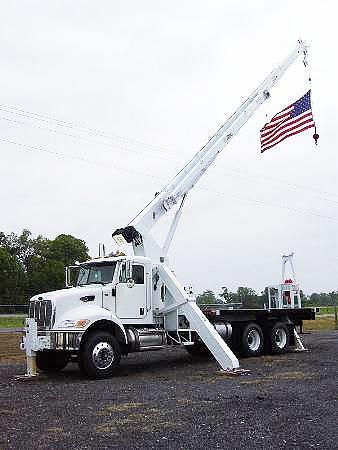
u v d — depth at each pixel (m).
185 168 15.80
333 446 5.87
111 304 13.08
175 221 15.19
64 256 68.62
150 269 14.10
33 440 6.49
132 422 7.32
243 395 9.12
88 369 11.77
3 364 15.14
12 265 61.94
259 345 16.19
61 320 11.98
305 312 18.17
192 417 7.52
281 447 5.89
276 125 18.97
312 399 8.53
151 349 13.51
